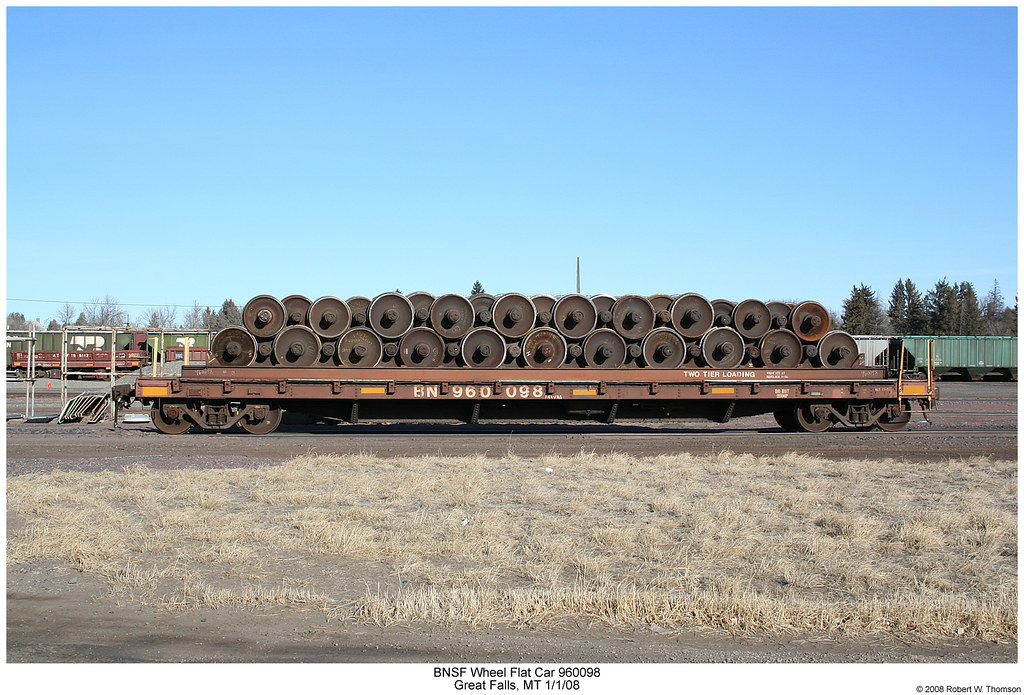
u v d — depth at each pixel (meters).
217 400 20.92
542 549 9.20
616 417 22.12
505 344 21.30
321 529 9.93
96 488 12.75
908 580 8.33
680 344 21.86
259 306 21.00
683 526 10.53
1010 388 54.47
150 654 6.30
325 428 23.86
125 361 57.22
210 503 11.52
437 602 7.34
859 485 13.66
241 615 7.13
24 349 57.81
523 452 18.16
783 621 6.96
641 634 6.77
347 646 6.46
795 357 22.48
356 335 21.03
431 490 12.90
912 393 22.50
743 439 20.73
